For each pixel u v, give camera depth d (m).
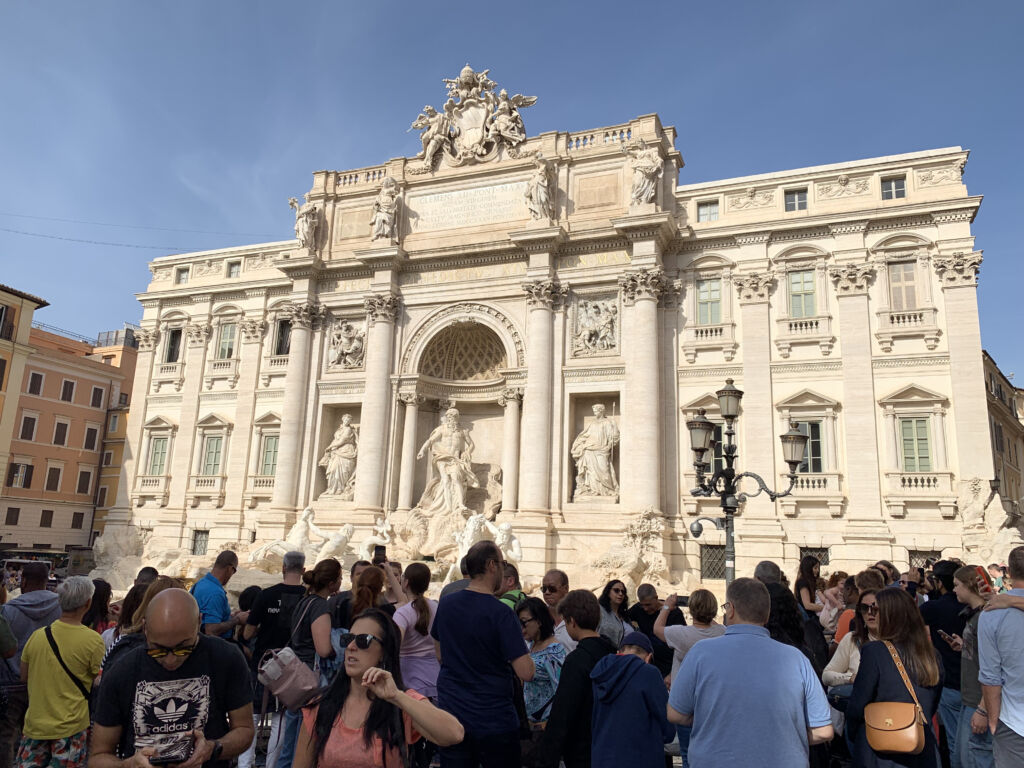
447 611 8.02
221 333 47.47
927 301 33.62
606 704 7.03
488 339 41.47
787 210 37.06
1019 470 50.88
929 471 32.19
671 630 10.07
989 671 7.95
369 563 11.03
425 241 42.22
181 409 46.56
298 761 5.80
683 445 35.72
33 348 52.62
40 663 8.05
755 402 35.09
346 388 42.09
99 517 55.94
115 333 70.44
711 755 6.13
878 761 7.31
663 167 39.12
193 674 6.17
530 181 39.44
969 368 32.16
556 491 36.41
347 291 43.31
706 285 37.41
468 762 7.53
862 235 35.06
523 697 8.73
